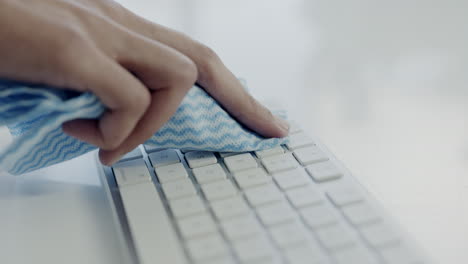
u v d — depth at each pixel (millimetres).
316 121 498
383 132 479
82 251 327
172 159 402
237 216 336
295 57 634
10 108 313
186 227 328
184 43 387
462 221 359
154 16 712
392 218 331
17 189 382
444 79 577
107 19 315
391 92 553
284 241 312
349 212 335
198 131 386
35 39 273
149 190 368
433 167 424
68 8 301
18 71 286
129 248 328
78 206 366
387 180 408
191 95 384
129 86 296
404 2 767
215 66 386
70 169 411
